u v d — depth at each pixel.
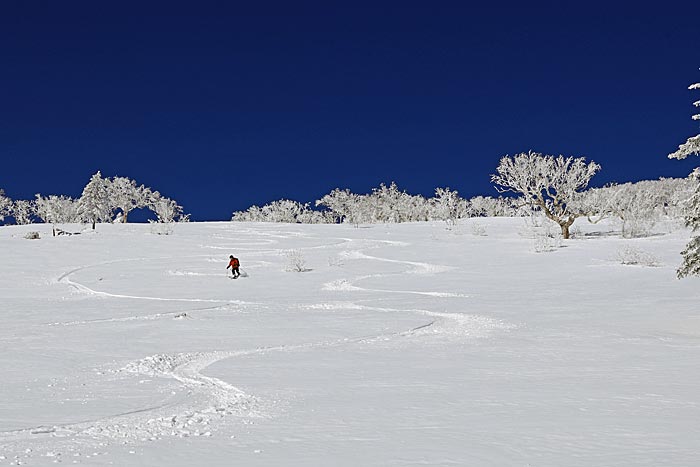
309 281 41.09
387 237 74.38
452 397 10.23
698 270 18.86
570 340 16.92
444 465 6.68
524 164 64.88
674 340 16.59
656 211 67.62
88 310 28.84
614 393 10.15
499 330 19.58
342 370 13.44
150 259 57.41
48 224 102.62
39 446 8.02
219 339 19.17
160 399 11.09
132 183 127.75
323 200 136.62
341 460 6.99
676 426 8.00
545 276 39.22
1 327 23.41
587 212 64.38
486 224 89.81
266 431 8.48
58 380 13.22
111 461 7.24
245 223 102.69
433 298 30.36
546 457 6.85
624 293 29.58
